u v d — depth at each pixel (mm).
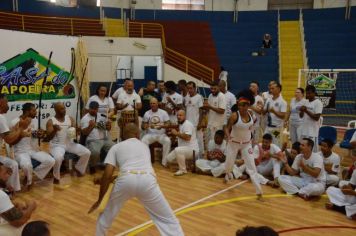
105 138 6395
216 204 4734
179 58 13562
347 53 14594
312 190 4906
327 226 4062
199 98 6961
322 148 5270
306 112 5793
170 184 5598
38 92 7477
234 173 5902
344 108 11938
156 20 16609
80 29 13406
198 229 3941
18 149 5215
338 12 16391
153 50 13203
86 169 6367
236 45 15672
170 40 15602
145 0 17438
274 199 4969
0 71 6820
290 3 17656
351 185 4387
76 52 8141
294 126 6328
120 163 3211
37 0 14992
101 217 3236
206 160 6246
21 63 7141
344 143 6805
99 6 16531
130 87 6793
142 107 7426
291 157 5711
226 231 3900
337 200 4535
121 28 14969
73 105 8180
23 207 2836
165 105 7191
